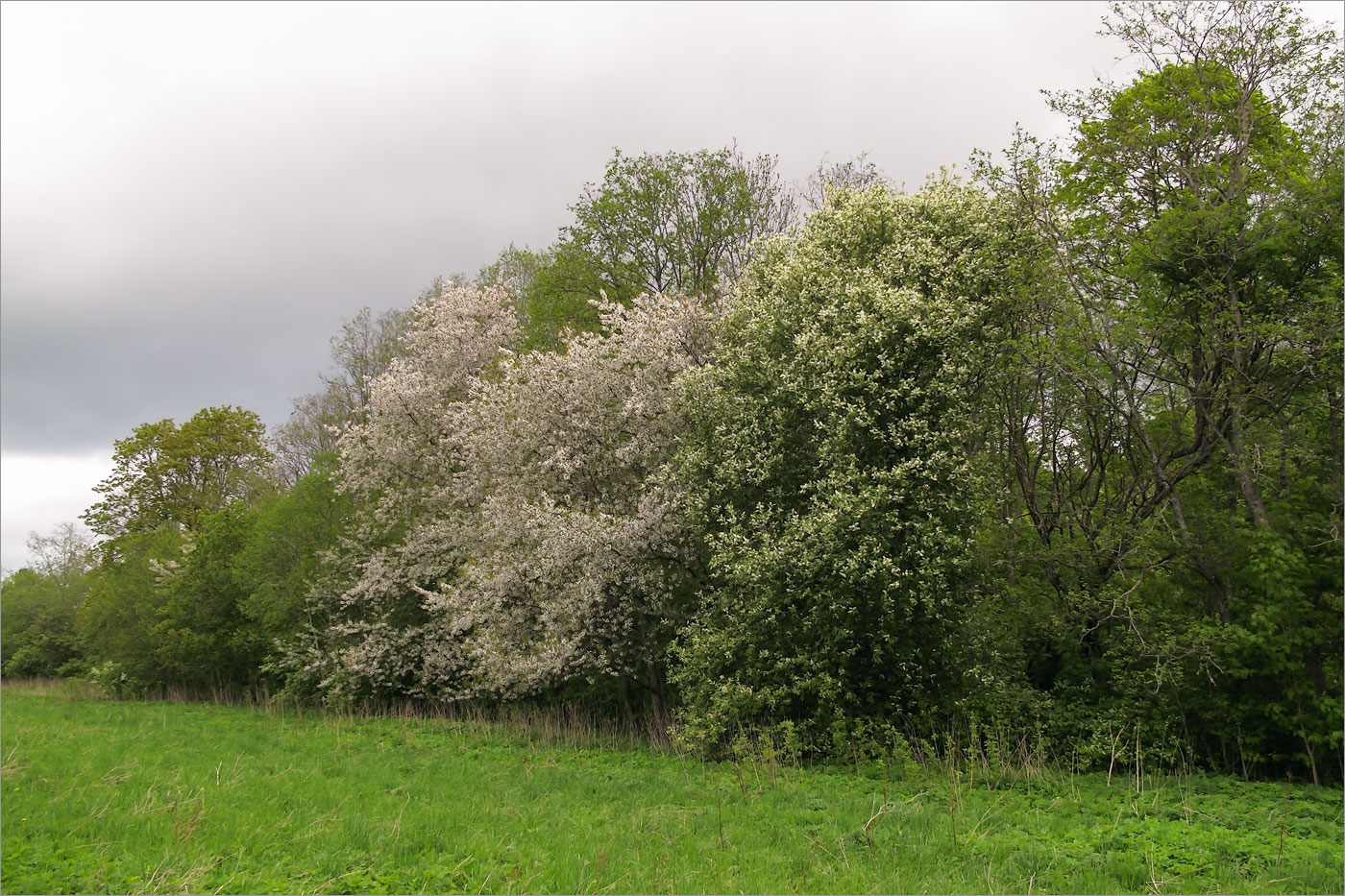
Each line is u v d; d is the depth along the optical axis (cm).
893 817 954
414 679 2320
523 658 1714
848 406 1313
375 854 798
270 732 1861
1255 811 998
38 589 4772
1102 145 1447
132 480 4388
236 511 2950
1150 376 1402
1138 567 1391
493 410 1917
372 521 2373
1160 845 848
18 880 697
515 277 3331
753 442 1498
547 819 965
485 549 2020
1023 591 1516
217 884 704
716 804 1064
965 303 1412
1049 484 1673
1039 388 1552
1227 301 1259
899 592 1294
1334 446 1266
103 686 3156
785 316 1541
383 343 3600
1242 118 1341
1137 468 1538
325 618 2444
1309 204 1221
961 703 1329
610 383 1786
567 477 1745
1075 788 1107
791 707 1439
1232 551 1284
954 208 1550
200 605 2778
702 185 2578
